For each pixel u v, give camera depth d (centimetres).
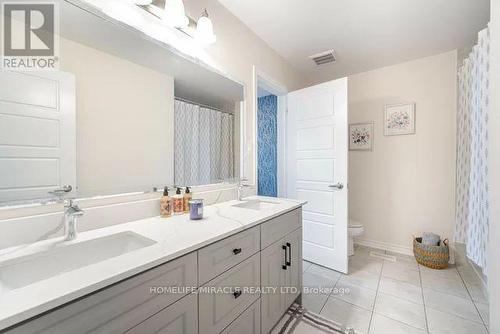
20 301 50
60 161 96
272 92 268
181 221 117
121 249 99
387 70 284
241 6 176
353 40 224
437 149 255
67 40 99
